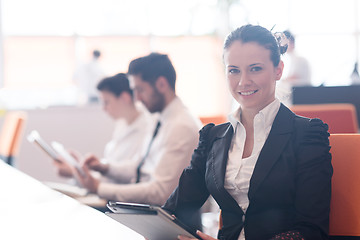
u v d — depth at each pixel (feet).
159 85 8.33
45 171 21.98
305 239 4.45
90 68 24.54
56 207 6.23
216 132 5.25
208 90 27.09
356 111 15.97
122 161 10.88
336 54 26.84
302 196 4.54
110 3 26.43
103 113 22.97
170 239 4.74
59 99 26.05
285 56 4.98
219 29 24.54
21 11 25.85
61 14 26.20
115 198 8.50
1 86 25.73
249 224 4.72
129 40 26.91
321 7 27.09
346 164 5.11
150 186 8.12
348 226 5.06
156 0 26.68
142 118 10.89
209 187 5.00
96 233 4.96
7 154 12.16
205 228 8.03
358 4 27.45
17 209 6.12
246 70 4.76
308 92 15.81
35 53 26.18
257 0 23.21
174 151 8.09
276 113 4.83
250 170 4.76
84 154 22.77
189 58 27.27
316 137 4.65
